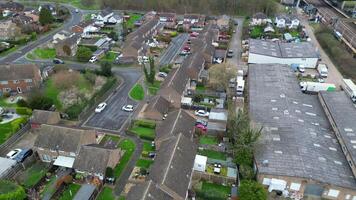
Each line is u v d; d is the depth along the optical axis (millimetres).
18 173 58594
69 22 153375
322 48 124562
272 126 66312
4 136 68688
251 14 166750
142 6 172000
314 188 54438
